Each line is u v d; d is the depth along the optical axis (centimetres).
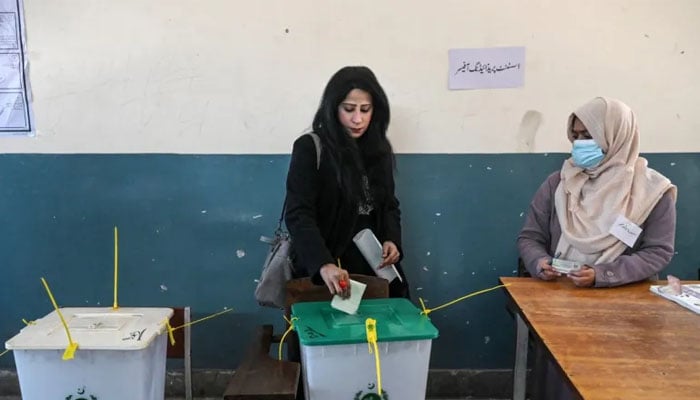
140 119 197
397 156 198
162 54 192
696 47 190
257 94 195
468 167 199
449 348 213
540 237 170
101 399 131
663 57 191
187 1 189
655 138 196
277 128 197
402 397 124
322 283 152
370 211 163
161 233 204
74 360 129
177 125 197
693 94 193
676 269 203
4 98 195
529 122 196
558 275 155
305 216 148
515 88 194
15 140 198
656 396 90
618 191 155
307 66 193
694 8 188
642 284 153
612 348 109
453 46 192
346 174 152
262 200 202
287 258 163
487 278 207
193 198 202
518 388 163
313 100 195
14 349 126
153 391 142
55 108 196
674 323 123
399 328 122
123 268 207
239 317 210
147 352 135
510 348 212
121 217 203
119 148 198
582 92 194
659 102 194
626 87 193
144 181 201
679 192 198
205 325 211
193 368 214
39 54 193
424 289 208
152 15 190
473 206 202
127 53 193
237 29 191
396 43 191
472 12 190
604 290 147
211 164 199
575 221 159
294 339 152
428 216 203
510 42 191
